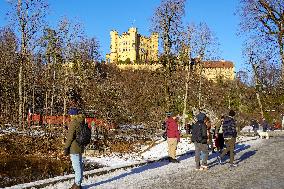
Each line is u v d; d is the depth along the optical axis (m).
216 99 76.88
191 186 10.48
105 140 28.56
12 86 46.31
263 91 77.12
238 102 77.69
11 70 47.34
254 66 69.00
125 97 49.91
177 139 15.80
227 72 113.94
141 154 22.58
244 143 26.17
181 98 56.00
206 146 13.95
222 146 18.23
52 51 38.94
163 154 21.12
